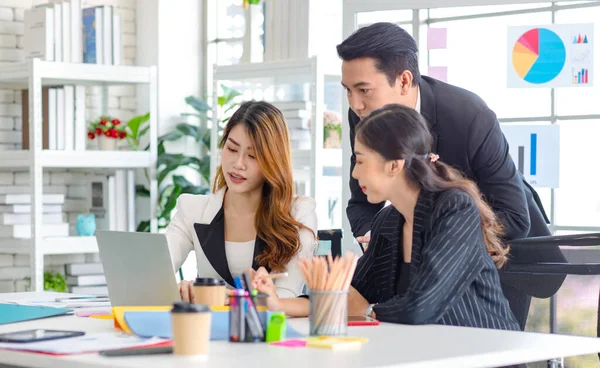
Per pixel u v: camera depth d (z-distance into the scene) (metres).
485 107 2.94
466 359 1.71
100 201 5.95
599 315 2.38
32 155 5.39
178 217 2.89
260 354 1.70
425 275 2.17
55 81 5.82
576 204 4.05
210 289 2.23
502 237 2.83
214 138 5.61
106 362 1.61
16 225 5.48
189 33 6.62
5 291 5.85
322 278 1.95
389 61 2.74
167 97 6.51
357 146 2.34
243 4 5.81
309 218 2.77
